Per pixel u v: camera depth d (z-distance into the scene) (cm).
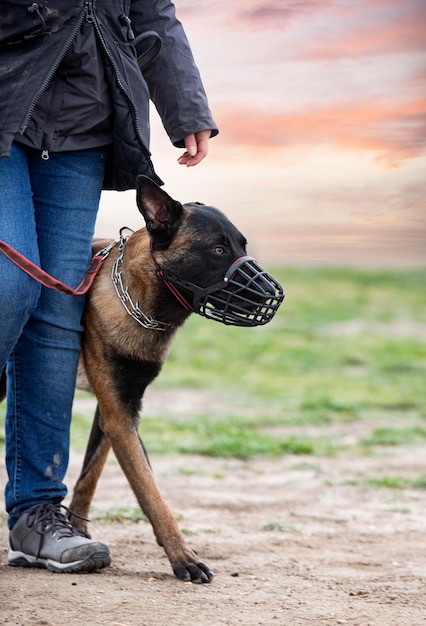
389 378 1802
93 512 761
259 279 568
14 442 590
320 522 782
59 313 579
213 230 576
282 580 578
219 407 1484
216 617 491
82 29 554
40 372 580
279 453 1128
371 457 1128
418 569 620
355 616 502
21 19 534
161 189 572
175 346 2144
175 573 568
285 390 1653
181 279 577
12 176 545
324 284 3372
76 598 515
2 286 518
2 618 479
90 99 565
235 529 737
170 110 620
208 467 1036
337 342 2222
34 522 582
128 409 597
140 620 482
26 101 527
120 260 603
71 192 580
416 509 847
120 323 591
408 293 3209
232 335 2302
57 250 578
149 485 584
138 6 615
